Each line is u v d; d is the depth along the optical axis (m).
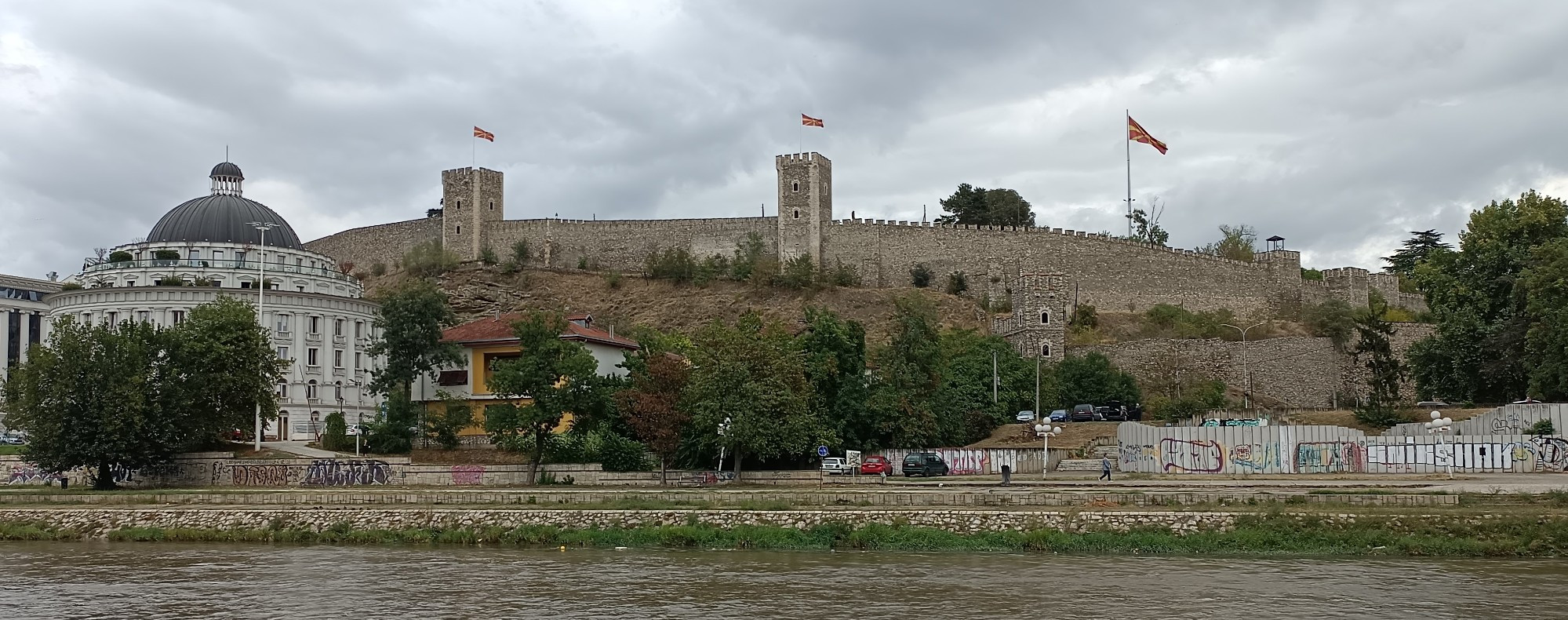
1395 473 82.00
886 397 97.50
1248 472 85.81
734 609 47.66
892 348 109.38
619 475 87.00
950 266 180.50
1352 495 62.41
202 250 146.12
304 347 133.00
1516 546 56.62
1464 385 110.94
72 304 133.12
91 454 85.19
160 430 88.25
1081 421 116.31
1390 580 51.50
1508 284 109.81
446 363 113.44
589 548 63.97
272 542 67.62
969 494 66.06
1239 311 179.12
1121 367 141.00
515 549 64.25
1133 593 49.56
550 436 90.62
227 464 89.94
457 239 193.00
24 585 54.44
